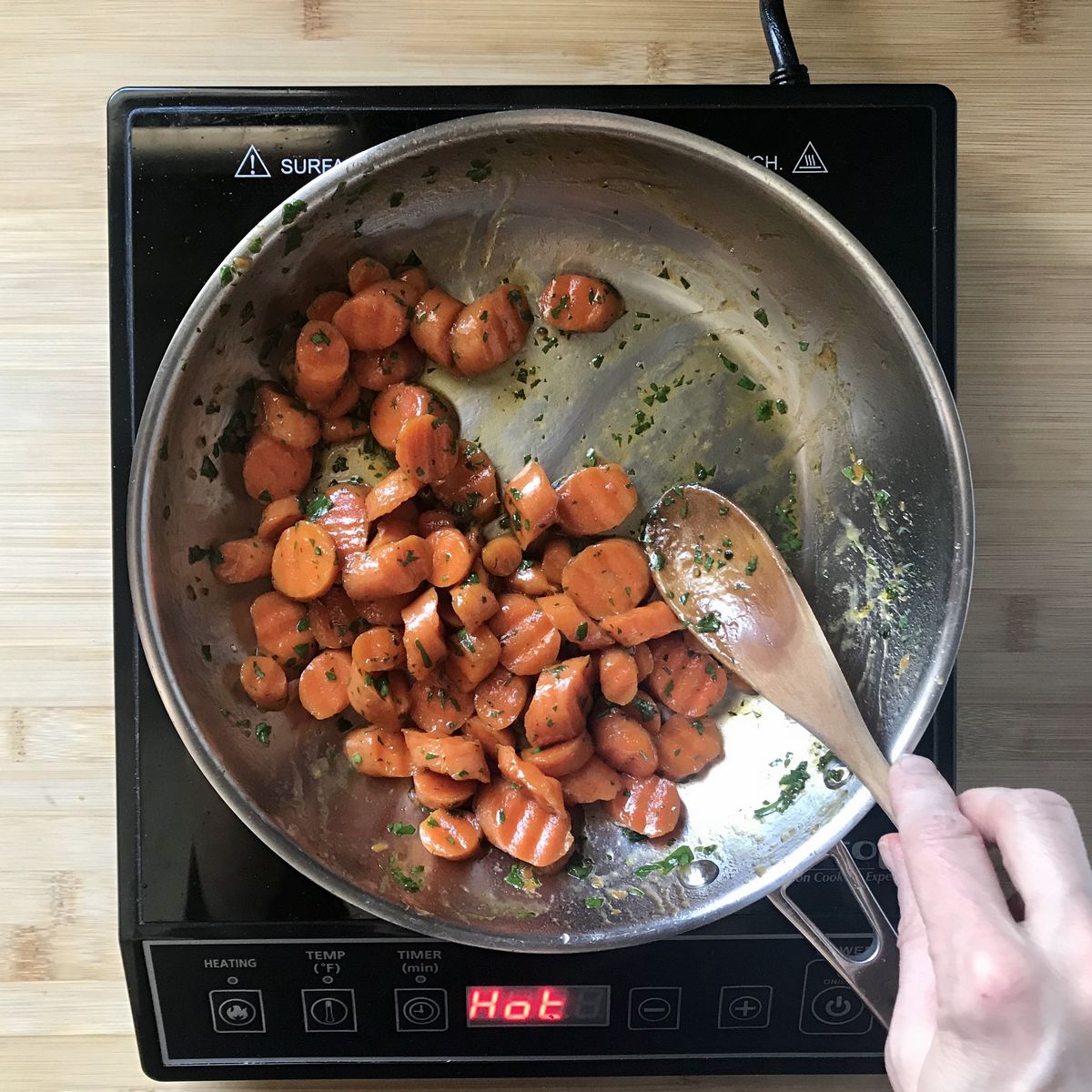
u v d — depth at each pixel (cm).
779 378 46
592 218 45
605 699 46
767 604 43
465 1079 46
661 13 46
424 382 46
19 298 46
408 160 40
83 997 46
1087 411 47
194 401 40
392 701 44
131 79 46
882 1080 46
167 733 42
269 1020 42
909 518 42
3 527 46
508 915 40
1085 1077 30
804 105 42
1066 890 31
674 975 43
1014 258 46
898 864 38
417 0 46
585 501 44
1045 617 47
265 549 44
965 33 46
